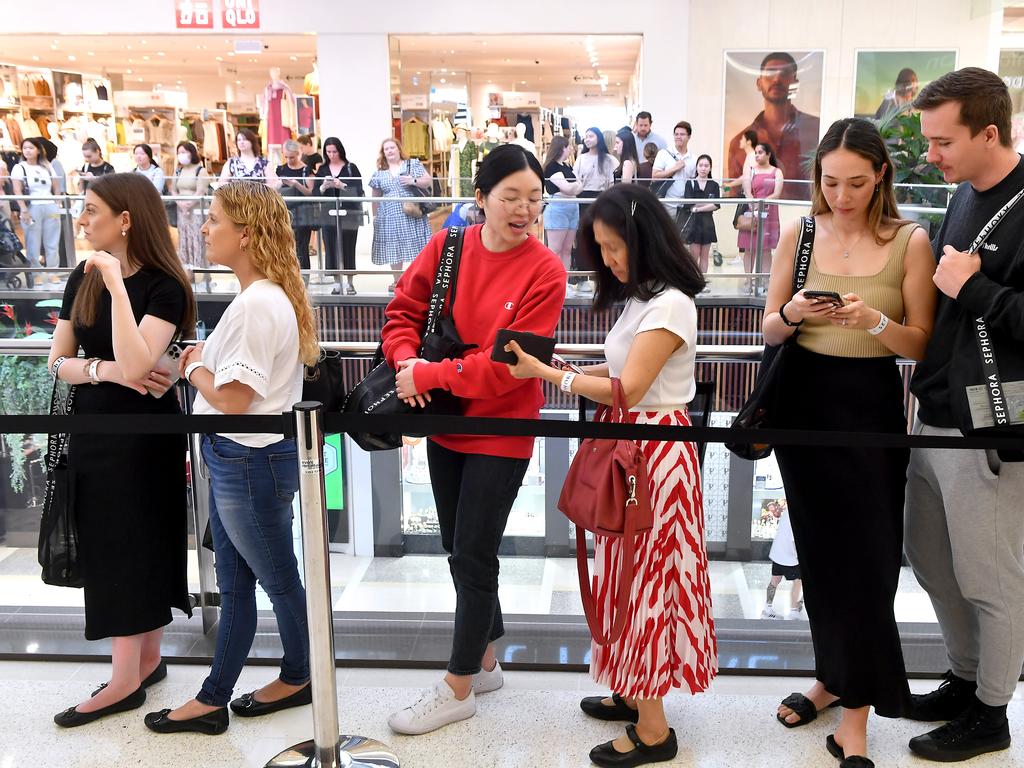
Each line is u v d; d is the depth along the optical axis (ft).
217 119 51.90
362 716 7.45
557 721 7.39
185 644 8.53
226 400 6.54
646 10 39.47
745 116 40.63
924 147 30.73
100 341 7.18
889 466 6.59
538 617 8.72
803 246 6.75
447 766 6.79
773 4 39.47
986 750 6.81
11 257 25.39
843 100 40.55
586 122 60.64
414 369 6.66
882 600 6.58
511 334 6.24
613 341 6.68
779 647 8.36
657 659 6.63
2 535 8.98
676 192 25.88
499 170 6.54
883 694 6.62
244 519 6.93
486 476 6.88
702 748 7.01
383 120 40.52
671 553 6.63
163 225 7.23
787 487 6.92
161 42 42.75
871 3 39.50
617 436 6.28
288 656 7.54
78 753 7.02
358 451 8.57
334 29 39.75
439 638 8.60
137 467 7.21
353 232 25.04
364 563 8.84
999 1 38.93
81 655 8.38
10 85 47.85
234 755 6.99
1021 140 40.04
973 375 6.08
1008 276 5.98
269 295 6.68
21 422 6.33
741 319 23.41
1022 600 6.50
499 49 44.16
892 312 6.56
